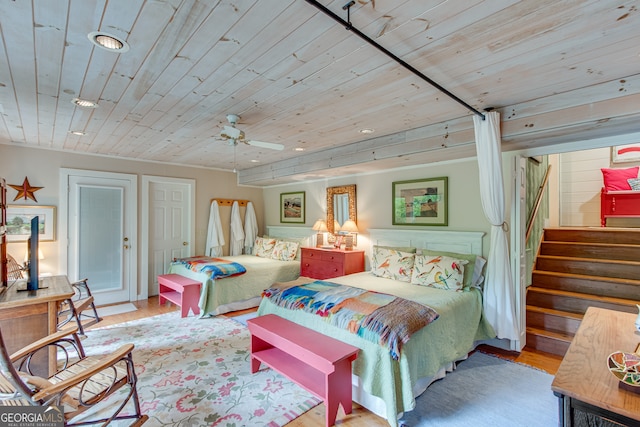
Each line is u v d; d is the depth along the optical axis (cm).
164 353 311
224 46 169
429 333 241
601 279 345
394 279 370
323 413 221
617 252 377
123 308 459
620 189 450
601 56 179
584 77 206
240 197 641
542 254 430
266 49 172
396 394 205
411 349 219
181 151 448
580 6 135
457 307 281
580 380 122
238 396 238
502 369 279
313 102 251
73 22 147
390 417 200
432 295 297
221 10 139
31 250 255
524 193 331
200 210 582
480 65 190
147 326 385
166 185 545
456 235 369
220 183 611
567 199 523
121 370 198
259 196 675
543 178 456
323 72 199
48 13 140
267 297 309
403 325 216
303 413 220
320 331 252
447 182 382
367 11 139
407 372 206
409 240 414
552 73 201
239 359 299
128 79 211
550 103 238
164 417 212
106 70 197
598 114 216
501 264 302
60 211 438
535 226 405
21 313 231
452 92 231
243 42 165
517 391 244
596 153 501
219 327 383
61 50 174
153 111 275
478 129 271
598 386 117
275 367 245
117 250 488
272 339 249
